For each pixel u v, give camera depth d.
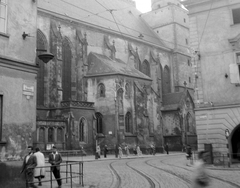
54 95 49.41
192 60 29.28
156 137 58.50
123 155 48.34
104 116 50.94
